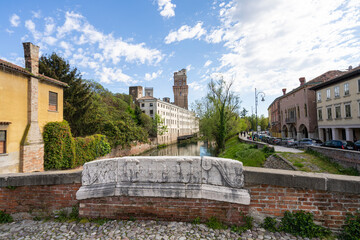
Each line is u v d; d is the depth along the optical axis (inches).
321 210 132.3
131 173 157.0
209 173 148.2
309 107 1230.3
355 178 129.5
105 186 157.2
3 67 435.8
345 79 919.0
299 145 860.6
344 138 979.9
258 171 140.8
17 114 469.4
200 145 2188.7
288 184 135.3
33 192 168.4
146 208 153.4
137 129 1278.3
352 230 124.0
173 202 150.5
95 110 1032.2
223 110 1017.5
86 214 159.9
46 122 562.6
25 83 494.0
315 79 1262.3
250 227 137.6
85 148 728.3
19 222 161.9
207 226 141.2
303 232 129.9
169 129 2514.8
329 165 474.3
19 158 470.0
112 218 156.5
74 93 841.5
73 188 164.7
